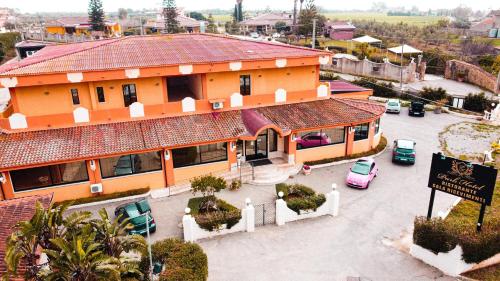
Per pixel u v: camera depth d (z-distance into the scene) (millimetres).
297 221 24906
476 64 72188
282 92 33125
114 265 14492
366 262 20969
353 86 44125
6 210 19375
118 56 31391
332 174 31359
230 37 40375
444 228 19938
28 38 109000
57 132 27734
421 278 19734
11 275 14953
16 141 26516
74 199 26984
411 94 55844
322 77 65000
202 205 25578
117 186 27797
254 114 31219
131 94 29812
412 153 33188
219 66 30297
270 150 32688
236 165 30422
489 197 19328
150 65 28766
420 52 70062
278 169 31031
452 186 20562
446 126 44812
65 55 31109
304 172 31188
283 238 23109
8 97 56125
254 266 20688
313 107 33656
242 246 22391
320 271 20281
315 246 22344
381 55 81375
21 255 14445
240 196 27672
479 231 20031
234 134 29250
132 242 16812
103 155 26172
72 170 26656
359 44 88562
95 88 28609
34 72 26484
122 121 29328
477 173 19500
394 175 31484
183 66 29438
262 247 22281
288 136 31188
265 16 123250
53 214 16141
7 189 25438
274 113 32031
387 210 26125
